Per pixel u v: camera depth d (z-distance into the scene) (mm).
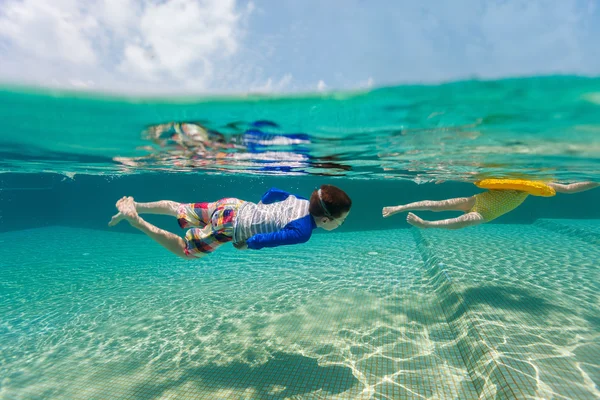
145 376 1777
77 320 2594
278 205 1289
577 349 1606
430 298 2766
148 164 3852
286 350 1972
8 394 1653
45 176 8375
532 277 2910
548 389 1305
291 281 3488
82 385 1716
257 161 3365
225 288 3344
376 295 2871
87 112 1661
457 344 1936
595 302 2260
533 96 1270
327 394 1551
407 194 9836
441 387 1557
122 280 3805
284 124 1818
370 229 9109
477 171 3363
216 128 1946
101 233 8352
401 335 2088
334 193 1199
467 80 1190
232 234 1286
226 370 1800
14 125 1967
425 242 4934
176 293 3236
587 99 1253
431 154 2602
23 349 2119
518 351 1600
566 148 2043
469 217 2029
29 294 3303
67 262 4883
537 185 2012
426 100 1384
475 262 3523
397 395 1513
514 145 2066
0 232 8500
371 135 2023
